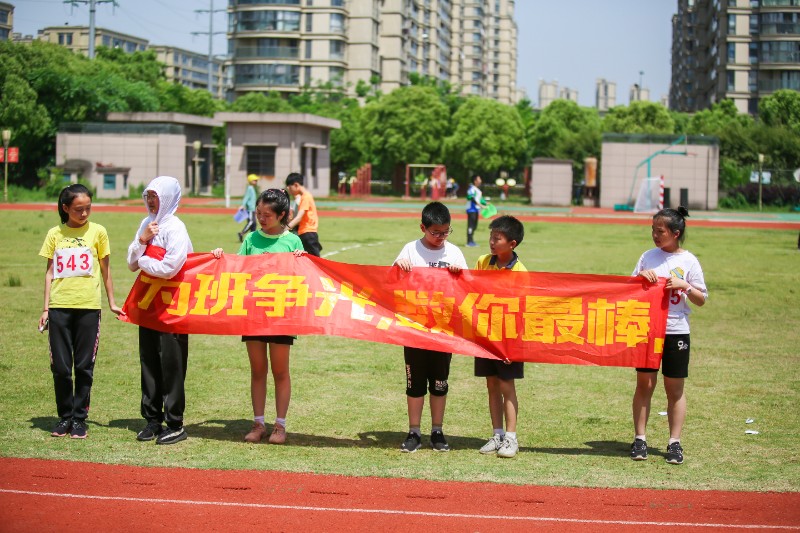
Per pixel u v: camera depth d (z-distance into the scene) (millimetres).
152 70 73625
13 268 17141
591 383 9438
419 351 7066
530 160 82500
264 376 7238
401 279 7207
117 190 52125
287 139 56750
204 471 6262
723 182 58000
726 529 5297
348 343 11250
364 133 73375
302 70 90688
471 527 5262
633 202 53969
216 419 7777
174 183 7215
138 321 7156
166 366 7000
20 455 6523
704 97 102250
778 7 83625
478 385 9359
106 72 59094
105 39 124250
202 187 59688
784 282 17297
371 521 5328
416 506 5621
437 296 7148
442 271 7160
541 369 10156
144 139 53969
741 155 60562
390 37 99688
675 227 7012
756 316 13484
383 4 99562
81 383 7105
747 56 85250
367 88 86750
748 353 10875
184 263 7234
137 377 9164
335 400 8492
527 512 5543
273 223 7414
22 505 5473
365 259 19219
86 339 7141
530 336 7023
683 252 7105
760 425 7789
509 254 7277
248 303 7156
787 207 55938
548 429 7660
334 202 54562
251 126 56938
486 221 36031
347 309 7164
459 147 72375
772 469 6516
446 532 5172
